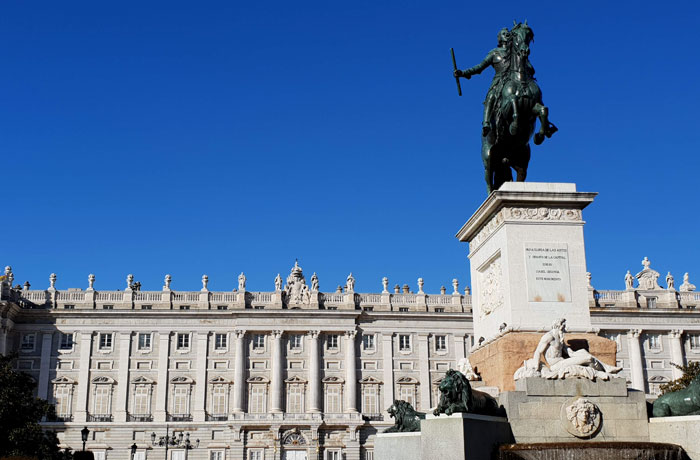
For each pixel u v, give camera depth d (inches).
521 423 547.2
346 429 3875.5
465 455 500.7
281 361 3951.8
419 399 4008.4
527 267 617.9
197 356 3939.5
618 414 559.8
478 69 708.7
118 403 3843.5
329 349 4020.7
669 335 4247.0
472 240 713.0
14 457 1937.7
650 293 4320.9
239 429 3779.5
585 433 550.0
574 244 628.1
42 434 2293.3
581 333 608.1
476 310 693.3
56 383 3838.6
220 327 3986.2
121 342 3929.6
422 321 4114.2
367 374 4010.8
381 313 4077.3
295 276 4128.9
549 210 633.0
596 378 564.4
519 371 575.8
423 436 523.2
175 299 4030.5
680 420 547.8
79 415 3796.8
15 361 3850.9
